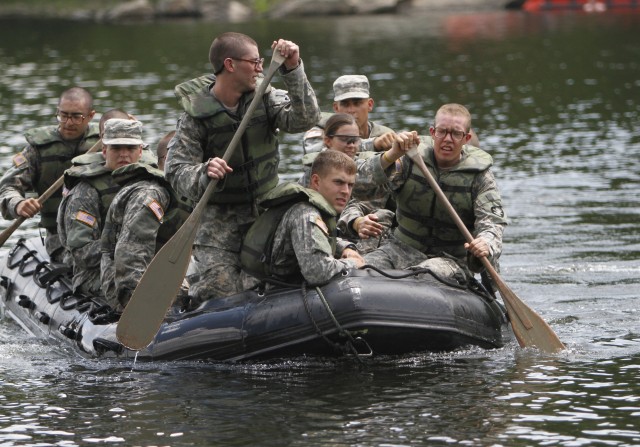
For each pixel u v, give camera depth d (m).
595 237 23.88
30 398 14.01
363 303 14.79
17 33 76.56
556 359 15.23
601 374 14.45
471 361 15.16
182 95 15.73
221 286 15.81
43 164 20.08
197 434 12.38
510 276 20.92
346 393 13.73
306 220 14.95
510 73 51.72
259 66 15.61
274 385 14.17
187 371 14.94
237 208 16.00
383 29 75.50
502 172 31.28
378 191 16.61
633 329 17.05
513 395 13.55
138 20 88.44
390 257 17.09
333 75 50.97
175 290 15.19
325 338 14.75
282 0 92.81
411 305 15.03
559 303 18.86
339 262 15.12
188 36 71.69
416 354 15.34
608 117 40.22
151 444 12.12
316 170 15.41
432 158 16.84
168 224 16.98
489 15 87.19
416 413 12.91
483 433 12.20
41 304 18.12
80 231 17.25
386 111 41.09
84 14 92.56
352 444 11.94
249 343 15.01
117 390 14.24
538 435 12.12
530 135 37.03
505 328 16.86
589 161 32.56
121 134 17.06
